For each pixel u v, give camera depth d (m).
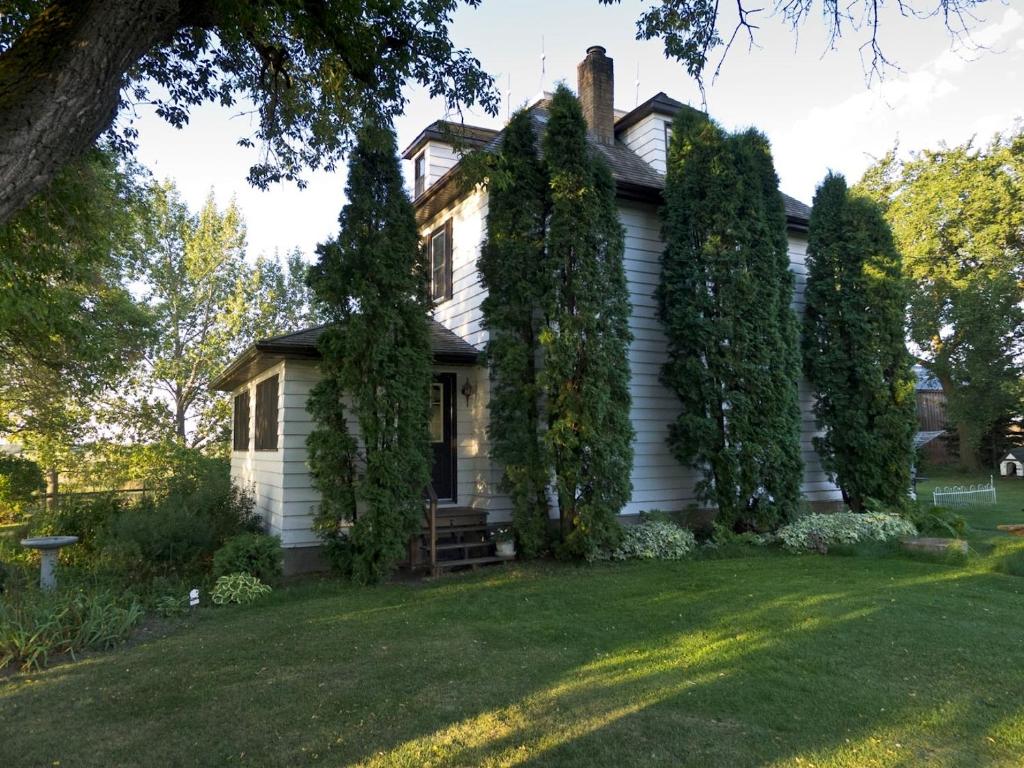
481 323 9.24
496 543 8.47
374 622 5.59
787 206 12.77
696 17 5.21
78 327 10.22
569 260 8.55
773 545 9.12
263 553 7.24
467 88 6.96
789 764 2.99
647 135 12.09
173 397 23.81
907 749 3.12
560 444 8.20
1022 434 25.92
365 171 7.80
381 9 6.11
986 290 22.83
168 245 23.23
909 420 10.46
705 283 9.45
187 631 5.50
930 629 5.03
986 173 23.61
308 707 3.74
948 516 10.27
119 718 3.65
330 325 7.86
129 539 7.57
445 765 3.04
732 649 4.62
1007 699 3.70
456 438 9.81
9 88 2.75
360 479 7.84
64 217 6.84
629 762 3.03
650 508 10.09
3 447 19.36
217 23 4.56
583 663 4.42
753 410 9.30
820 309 11.03
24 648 4.62
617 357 8.57
